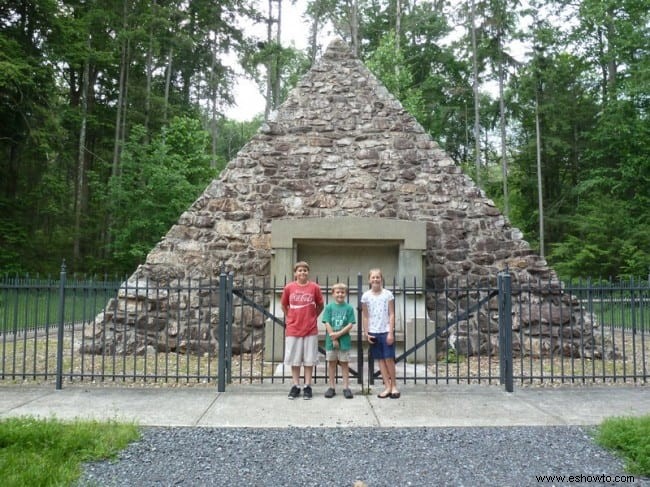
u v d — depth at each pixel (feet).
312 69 35.50
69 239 86.22
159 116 94.07
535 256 32.94
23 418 16.11
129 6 89.45
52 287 23.09
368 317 21.57
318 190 33.47
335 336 20.97
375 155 34.06
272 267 31.73
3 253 68.64
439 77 113.80
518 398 20.97
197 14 109.09
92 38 86.84
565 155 102.94
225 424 17.17
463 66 117.39
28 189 79.77
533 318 31.78
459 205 33.58
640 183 84.43
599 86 99.25
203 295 32.04
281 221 31.60
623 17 86.33
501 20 96.63
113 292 31.50
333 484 12.40
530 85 97.50
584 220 85.66
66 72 90.79
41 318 40.63
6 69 58.65
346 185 33.58
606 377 23.68
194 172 83.97
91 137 96.37
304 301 21.20
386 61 85.61
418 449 14.87
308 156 33.94
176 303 31.86
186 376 22.80
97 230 87.92
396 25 109.19
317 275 32.48
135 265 81.61
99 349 30.81
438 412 18.84
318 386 22.91
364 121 34.60
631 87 80.79
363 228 31.45
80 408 18.97
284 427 16.92
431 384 23.53
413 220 32.94
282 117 34.47
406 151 34.22
